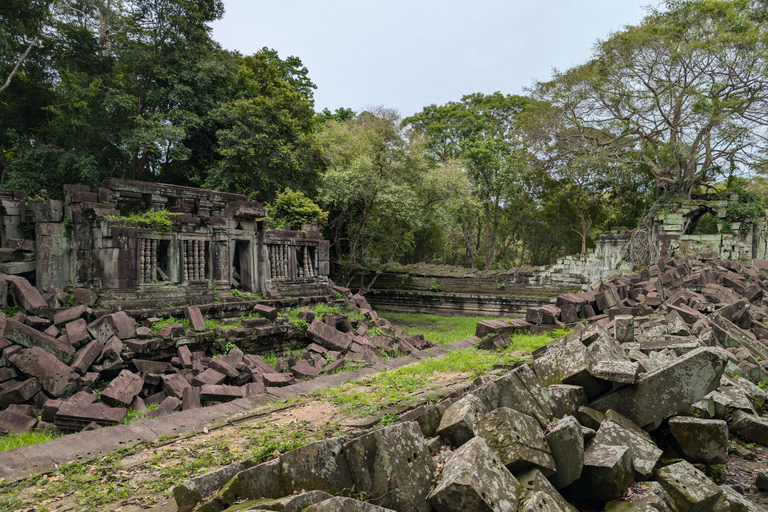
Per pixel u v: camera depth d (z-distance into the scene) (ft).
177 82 75.56
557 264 90.27
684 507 13.43
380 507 10.25
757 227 86.33
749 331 35.60
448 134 138.62
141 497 15.02
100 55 77.82
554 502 11.25
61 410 24.53
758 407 21.56
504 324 46.50
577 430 13.52
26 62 69.62
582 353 17.29
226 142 71.87
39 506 14.47
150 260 40.09
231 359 35.45
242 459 17.60
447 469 11.43
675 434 16.16
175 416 23.95
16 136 66.80
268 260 52.31
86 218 38.88
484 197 131.23
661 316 36.65
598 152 88.17
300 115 89.10
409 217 88.12
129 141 67.10
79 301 35.65
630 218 124.98
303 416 23.57
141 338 33.73
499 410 13.37
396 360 38.40
